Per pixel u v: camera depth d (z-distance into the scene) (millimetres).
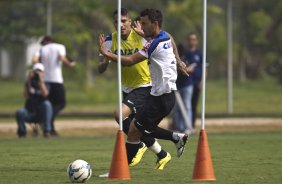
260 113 73438
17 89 118938
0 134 52281
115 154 23375
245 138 43188
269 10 136375
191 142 40094
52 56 47406
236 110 82062
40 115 46844
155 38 24906
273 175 24688
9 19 113375
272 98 98250
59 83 47625
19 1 108562
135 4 111250
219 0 139000
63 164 28797
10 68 155875
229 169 26516
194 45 49656
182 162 29172
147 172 25750
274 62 138625
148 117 25328
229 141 40562
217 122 59469
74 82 104938
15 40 117625
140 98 28000
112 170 23391
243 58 138250
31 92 46719
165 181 23078
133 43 28547
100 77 109250
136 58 24734
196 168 22984
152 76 25219
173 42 26688
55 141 42312
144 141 26531
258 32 134875
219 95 103812
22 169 27000
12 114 69875
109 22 96688
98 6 96250
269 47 138875
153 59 24938
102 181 23125
